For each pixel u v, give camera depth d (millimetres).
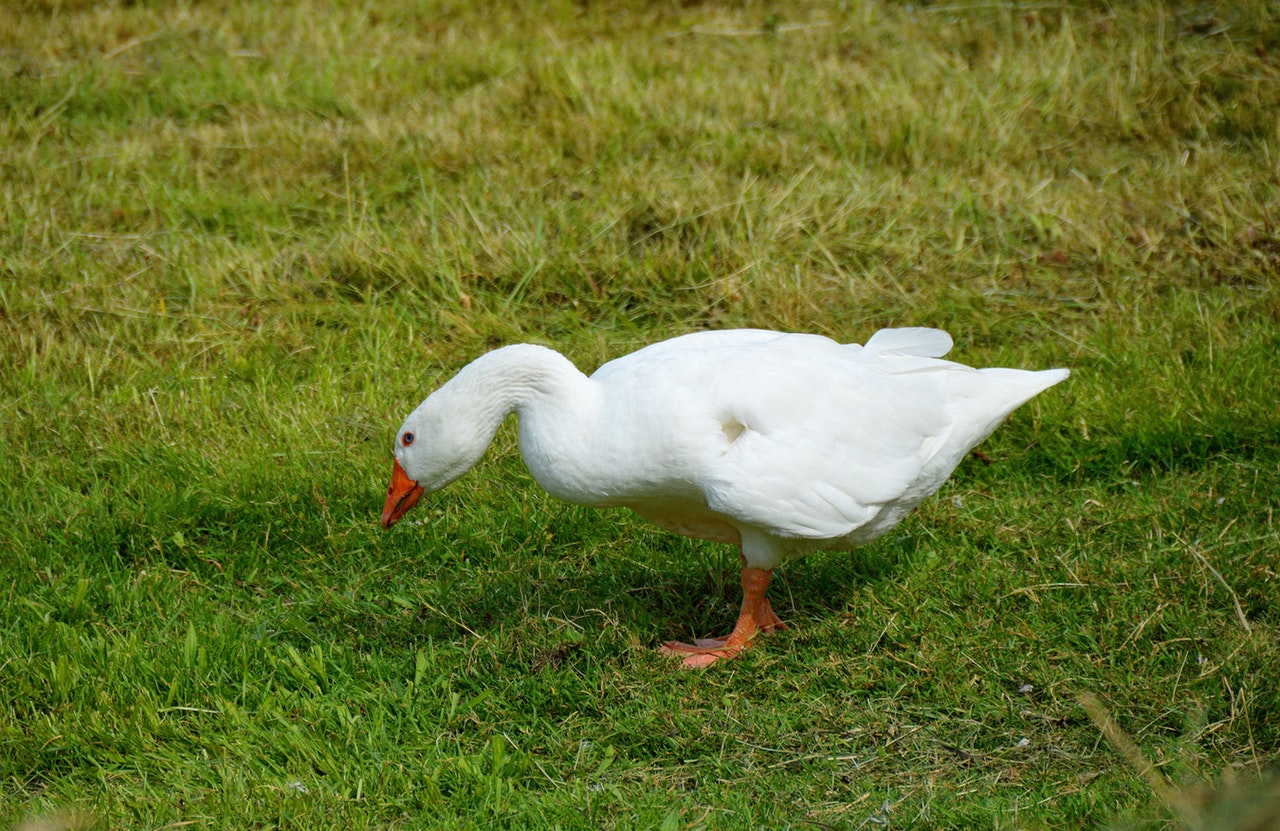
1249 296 7852
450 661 5414
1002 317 7812
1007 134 9586
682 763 4879
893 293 8047
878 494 5129
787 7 12305
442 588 5895
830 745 4902
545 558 6125
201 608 5770
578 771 4801
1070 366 7371
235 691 5238
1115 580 5684
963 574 5824
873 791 4637
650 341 7695
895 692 5133
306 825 4461
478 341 7750
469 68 11039
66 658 5148
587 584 5965
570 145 9609
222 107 10680
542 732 5004
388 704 5160
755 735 4953
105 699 5047
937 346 5547
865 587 5797
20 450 6824
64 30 12047
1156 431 6676
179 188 9344
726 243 8305
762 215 8602
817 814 4535
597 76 10477
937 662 5219
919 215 8688
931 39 11414
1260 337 7328
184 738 4961
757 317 7793
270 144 9859
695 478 5012
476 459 5363
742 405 4984
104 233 8820
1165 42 10875
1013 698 5074
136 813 4566
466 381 5195
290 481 6527
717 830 4441
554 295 8172
